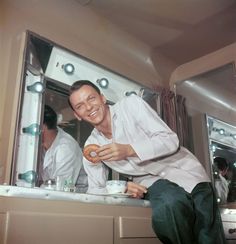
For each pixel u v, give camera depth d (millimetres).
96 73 1557
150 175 1487
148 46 1869
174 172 1499
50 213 951
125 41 1766
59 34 1457
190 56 2002
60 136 1329
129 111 1576
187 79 2078
